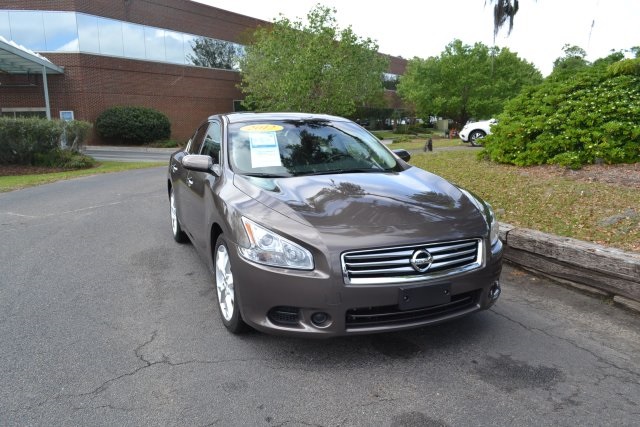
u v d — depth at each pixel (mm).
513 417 2629
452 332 3631
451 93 42562
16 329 3729
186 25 30734
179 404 2756
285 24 22859
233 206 3402
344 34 22859
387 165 4422
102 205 9016
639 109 7789
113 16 26906
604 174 7324
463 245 3188
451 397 2812
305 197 3430
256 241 3102
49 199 9828
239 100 34531
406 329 3068
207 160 4145
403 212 3266
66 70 25766
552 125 8547
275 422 2602
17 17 24969
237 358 3258
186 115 31359
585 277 4344
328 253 2926
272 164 4117
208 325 3775
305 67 21141
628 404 2744
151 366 3164
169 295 4422
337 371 3096
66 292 4512
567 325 3756
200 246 4457
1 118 15977
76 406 2734
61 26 25359
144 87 28922
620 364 3184
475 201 3717
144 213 8211
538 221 5746
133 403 2766
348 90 24031
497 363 3189
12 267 5270
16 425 2566
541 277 4754
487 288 3295
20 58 21828
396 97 53594
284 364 3180
